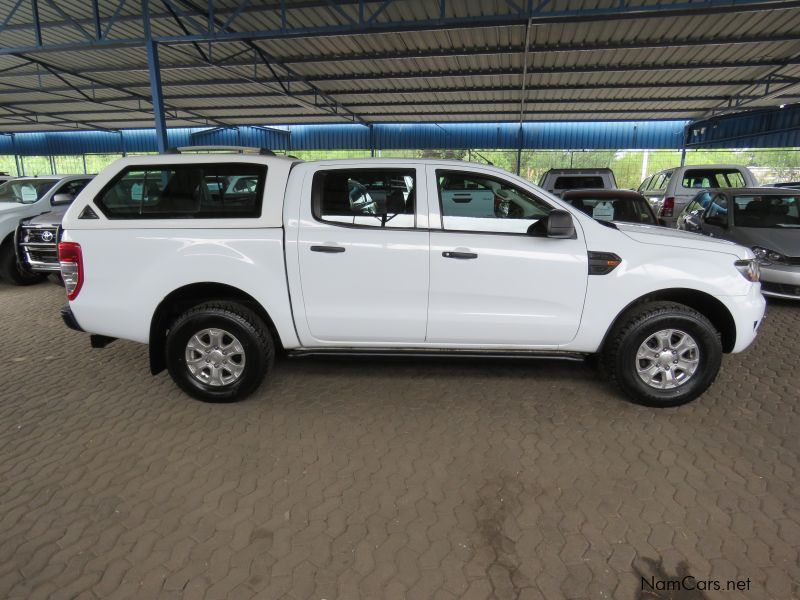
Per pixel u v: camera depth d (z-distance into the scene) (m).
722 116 20.06
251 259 3.56
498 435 3.33
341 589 2.11
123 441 3.31
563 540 2.38
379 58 13.30
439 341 3.71
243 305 3.74
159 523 2.53
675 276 3.51
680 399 3.61
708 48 12.20
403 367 4.46
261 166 3.66
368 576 2.18
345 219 3.58
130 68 14.94
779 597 2.04
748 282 3.59
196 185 3.64
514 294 3.56
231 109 20.36
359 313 3.62
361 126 23.72
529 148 22.78
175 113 21.58
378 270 3.55
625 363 3.58
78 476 2.92
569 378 4.20
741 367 4.46
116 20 11.20
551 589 2.11
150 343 3.71
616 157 25.70
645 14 9.83
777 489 2.74
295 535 2.44
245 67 14.62
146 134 26.27
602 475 2.88
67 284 3.70
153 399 3.93
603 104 18.38
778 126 18.97
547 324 3.60
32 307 6.88
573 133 22.27
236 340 3.67
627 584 2.12
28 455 3.15
